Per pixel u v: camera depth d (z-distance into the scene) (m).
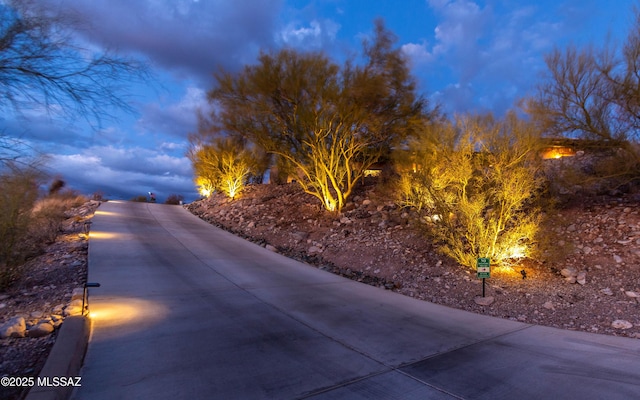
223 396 3.98
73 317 5.83
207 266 11.04
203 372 4.53
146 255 11.66
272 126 18.19
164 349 5.16
